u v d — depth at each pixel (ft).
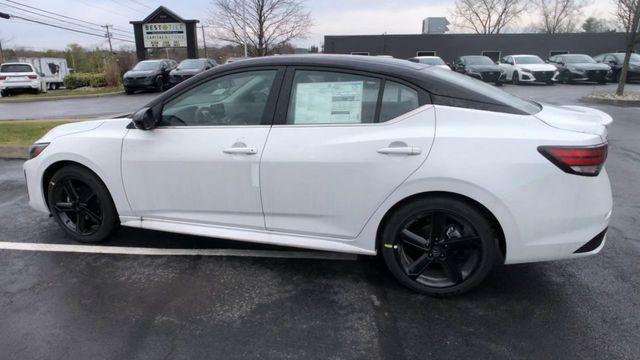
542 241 9.75
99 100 63.77
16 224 15.15
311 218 10.98
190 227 12.02
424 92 10.12
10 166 23.22
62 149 12.79
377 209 10.38
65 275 11.73
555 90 65.82
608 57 81.97
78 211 13.37
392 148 9.95
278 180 10.82
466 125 9.80
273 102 10.94
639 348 8.87
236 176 11.15
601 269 11.98
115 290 11.01
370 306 10.34
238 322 9.75
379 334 9.35
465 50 116.57
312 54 11.36
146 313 10.07
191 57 99.86
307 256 12.76
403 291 10.93
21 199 17.79
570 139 9.45
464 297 10.66
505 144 9.52
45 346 8.98
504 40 115.14
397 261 10.69
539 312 10.08
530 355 8.70
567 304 10.39
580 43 113.91
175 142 11.60
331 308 10.27
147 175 11.97
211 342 9.11
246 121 11.19
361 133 10.30
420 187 9.93
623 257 12.66
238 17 82.23
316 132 10.57
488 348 8.91
